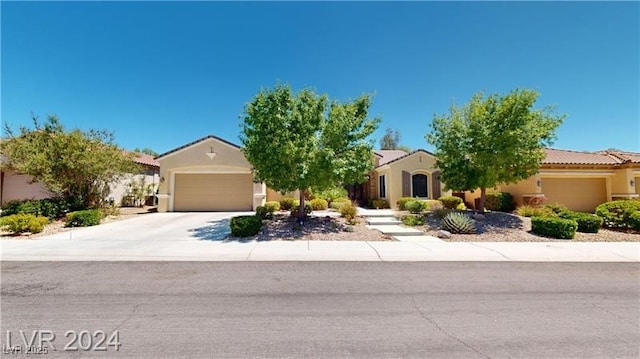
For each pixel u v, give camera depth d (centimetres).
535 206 1578
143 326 392
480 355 325
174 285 568
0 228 1182
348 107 1217
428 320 416
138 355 321
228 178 1989
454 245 977
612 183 1864
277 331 379
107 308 454
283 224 1261
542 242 1034
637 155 1988
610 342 355
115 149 1658
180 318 418
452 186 1468
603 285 579
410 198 1898
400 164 2073
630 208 1223
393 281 599
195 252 855
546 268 707
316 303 479
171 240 1034
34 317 420
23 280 598
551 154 1992
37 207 1473
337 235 1112
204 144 1966
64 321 407
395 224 1349
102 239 1053
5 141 1491
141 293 522
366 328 390
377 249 905
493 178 1365
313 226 1229
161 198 1919
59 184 1480
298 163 1117
